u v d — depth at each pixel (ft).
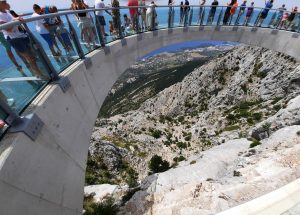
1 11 17.88
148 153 176.45
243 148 82.33
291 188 11.46
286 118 78.48
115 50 36.09
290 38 57.93
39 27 19.12
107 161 118.42
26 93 17.38
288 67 166.50
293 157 37.83
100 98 32.35
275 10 56.75
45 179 17.93
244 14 58.03
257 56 208.95
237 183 37.93
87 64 27.63
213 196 36.81
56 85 20.67
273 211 10.09
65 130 22.12
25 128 15.39
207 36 58.18
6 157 13.43
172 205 40.78
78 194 24.88
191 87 284.82
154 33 47.44
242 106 194.29
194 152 176.65
